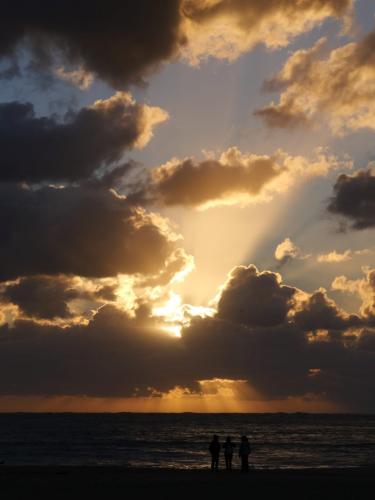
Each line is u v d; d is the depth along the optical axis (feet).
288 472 167.32
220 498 111.65
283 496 114.32
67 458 281.74
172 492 119.55
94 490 122.83
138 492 119.85
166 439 451.94
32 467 187.32
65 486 129.90
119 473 162.30
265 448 359.87
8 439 447.42
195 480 141.69
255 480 141.90
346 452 324.60
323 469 184.44
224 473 163.84
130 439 451.53
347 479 144.77
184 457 288.92
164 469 177.17
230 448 168.76
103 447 364.38
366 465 237.45
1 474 158.51
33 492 119.96
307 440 449.89
